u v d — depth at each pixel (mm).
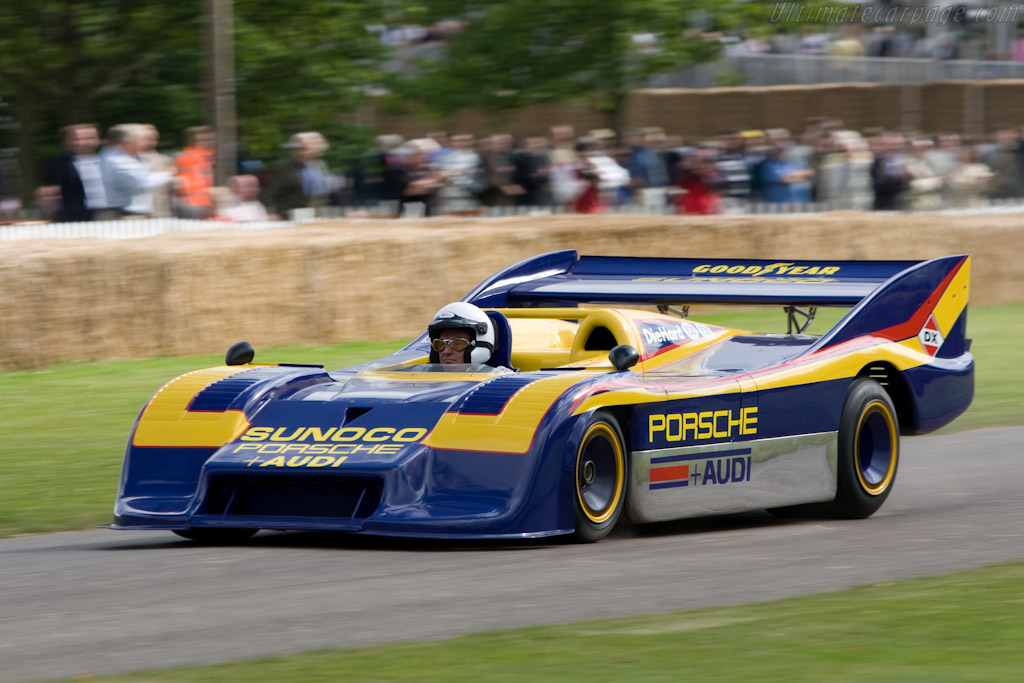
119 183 53000
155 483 21984
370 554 20766
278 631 15469
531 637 14750
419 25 81938
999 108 92750
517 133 95812
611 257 31844
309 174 62188
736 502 23922
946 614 15617
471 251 54188
